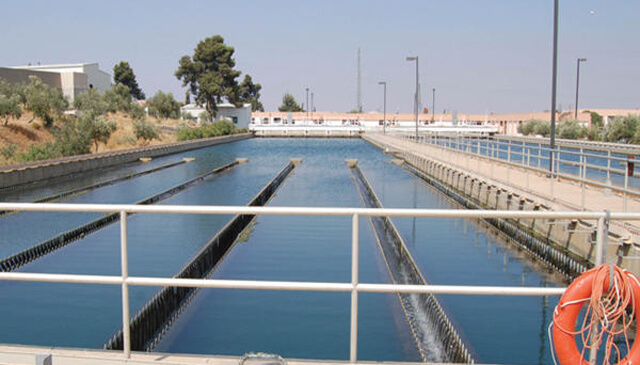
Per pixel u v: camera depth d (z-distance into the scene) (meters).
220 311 10.93
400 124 105.06
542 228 15.47
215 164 44.28
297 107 146.00
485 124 99.00
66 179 31.59
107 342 8.42
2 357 3.61
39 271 13.59
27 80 55.16
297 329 10.03
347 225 19.38
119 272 13.46
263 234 17.98
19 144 38.62
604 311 3.28
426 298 10.73
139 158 45.50
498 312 10.79
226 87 96.75
